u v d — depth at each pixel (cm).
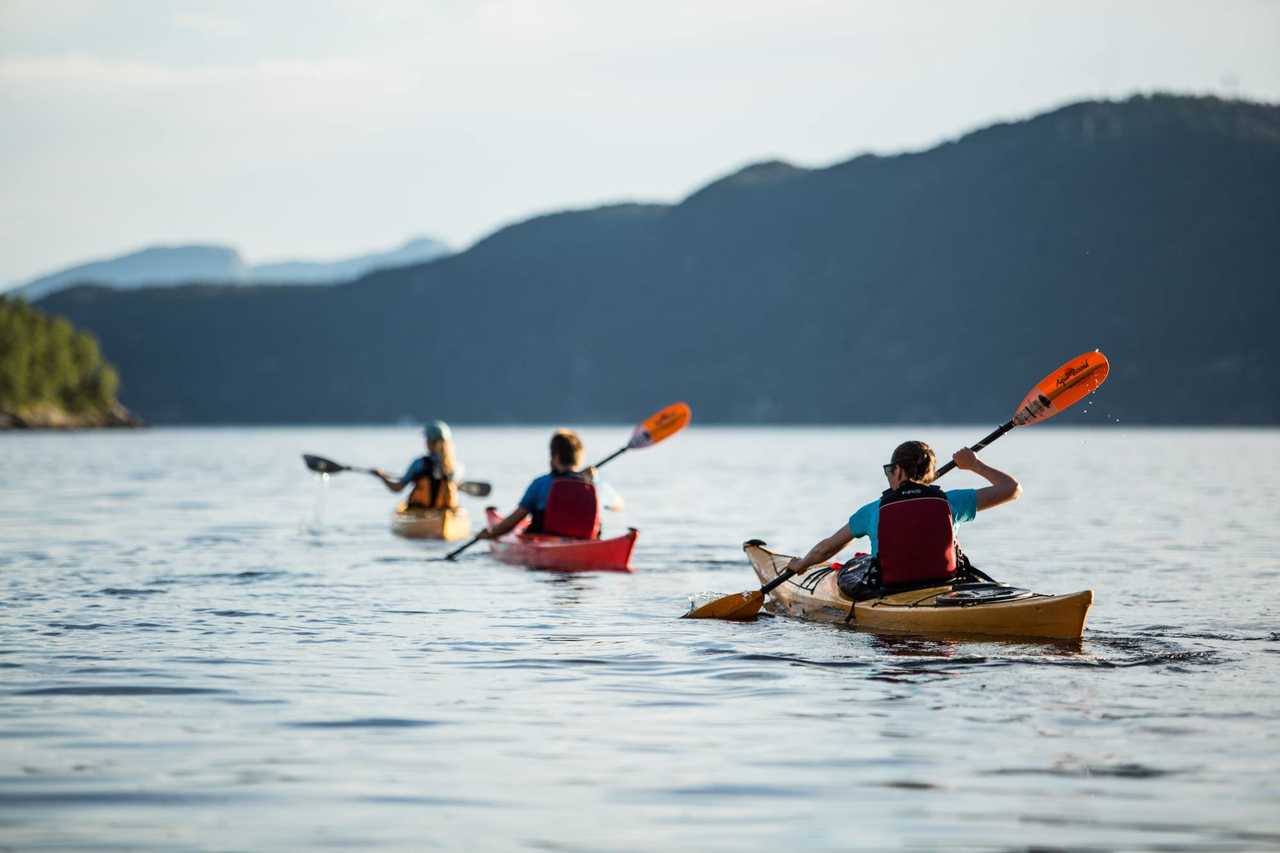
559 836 1010
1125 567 2984
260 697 1500
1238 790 1123
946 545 1984
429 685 1576
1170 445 18125
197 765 1203
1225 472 8956
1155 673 1644
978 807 1079
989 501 1998
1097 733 1322
